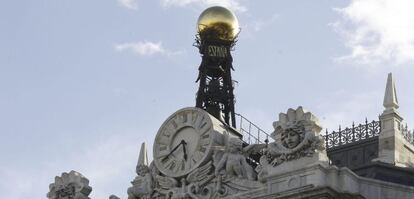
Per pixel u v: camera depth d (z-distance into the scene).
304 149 68.19
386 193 69.00
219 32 96.06
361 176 73.19
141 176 76.69
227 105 94.00
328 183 66.81
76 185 81.12
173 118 75.81
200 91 94.06
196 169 73.31
